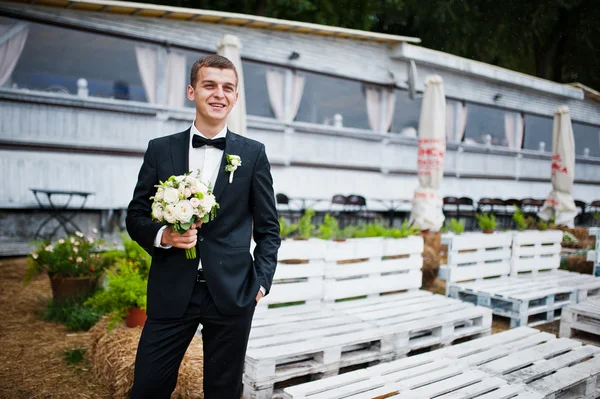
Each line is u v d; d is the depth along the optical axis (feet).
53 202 24.68
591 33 67.36
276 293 11.73
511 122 46.21
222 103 6.07
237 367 6.22
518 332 11.23
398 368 8.66
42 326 13.42
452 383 8.00
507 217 42.32
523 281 16.84
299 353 8.82
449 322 11.41
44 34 24.26
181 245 5.56
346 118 35.81
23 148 23.88
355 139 35.91
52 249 14.62
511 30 66.85
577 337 13.23
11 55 23.36
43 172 24.43
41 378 10.11
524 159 47.78
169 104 27.99
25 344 12.00
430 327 11.04
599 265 18.71
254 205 6.38
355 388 7.66
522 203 38.88
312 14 51.08
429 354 9.52
